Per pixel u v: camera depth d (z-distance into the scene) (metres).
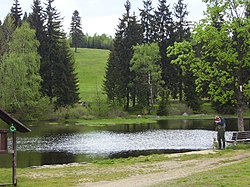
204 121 65.50
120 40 81.62
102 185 15.38
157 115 76.56
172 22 88.19
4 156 29.27
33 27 75.75
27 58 66.19
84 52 141.75
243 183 12.67
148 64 79.69
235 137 27.62
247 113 75.25
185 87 81.06
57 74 73.94
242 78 31.20
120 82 79.50
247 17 28.70
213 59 31.86
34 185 15.56
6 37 78.50
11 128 15.10
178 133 45.62
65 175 17.84
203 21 29.73
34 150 32.19
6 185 15.32
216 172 16.08
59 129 52.84
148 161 21.56
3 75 64.31
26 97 65.25
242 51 29.42
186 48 30.53
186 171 17.86
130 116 73.19
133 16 82.31
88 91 96.19
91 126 58.06
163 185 13.60
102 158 27.64
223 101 30.28
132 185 15.01
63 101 74.31
